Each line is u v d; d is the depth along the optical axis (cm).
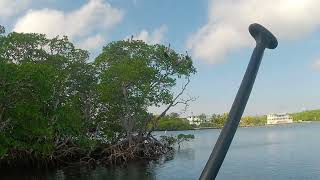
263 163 4291
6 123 3397
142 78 4925
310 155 4969
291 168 3772
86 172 4000
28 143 3931
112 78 4894
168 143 5606
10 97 3328
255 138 10150
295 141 8162
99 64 5325
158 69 5225
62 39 5016
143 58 5178
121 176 3675
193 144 8525
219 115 16488
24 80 3262
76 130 4544
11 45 4569
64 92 4809
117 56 5444
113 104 5112
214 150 404
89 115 5216
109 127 5206
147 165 4497
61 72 4753
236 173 3588
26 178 3644
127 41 5425
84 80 5212
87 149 4684
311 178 3186
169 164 4559
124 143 4931
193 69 5294
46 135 3875
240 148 6594
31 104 3509
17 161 4103
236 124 407
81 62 5134
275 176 3347
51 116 4144
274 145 7138
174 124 7994
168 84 5200
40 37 4816
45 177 3684
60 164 4438
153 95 5141
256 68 422
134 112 5081
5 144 3566
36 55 4878
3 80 3175
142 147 5000
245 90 416
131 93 5047
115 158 4678
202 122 16350
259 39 429
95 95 5234
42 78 3369
